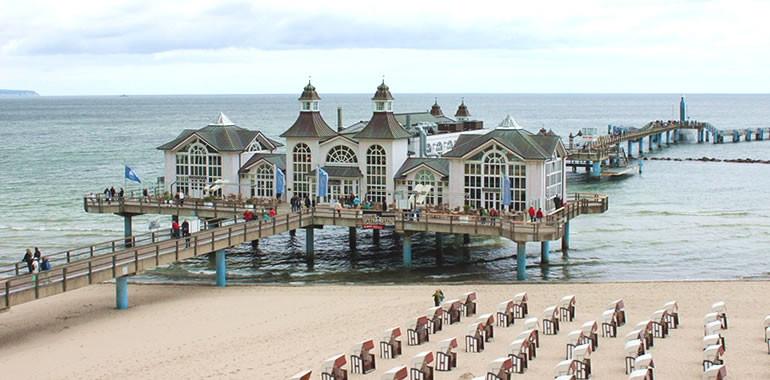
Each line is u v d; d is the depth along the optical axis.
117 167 146.12
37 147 189.62
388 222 66.06
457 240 78.50
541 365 36.72
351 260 70.25
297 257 71.56
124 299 51.12
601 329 42.91
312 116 79.12
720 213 92.19
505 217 64.94
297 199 71.81
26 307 51.59
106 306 51.69
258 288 56.91
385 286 56.31
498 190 69.00
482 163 69.50
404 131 76.88
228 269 66.81
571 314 44.97
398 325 45.00
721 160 152.62
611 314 41.78
